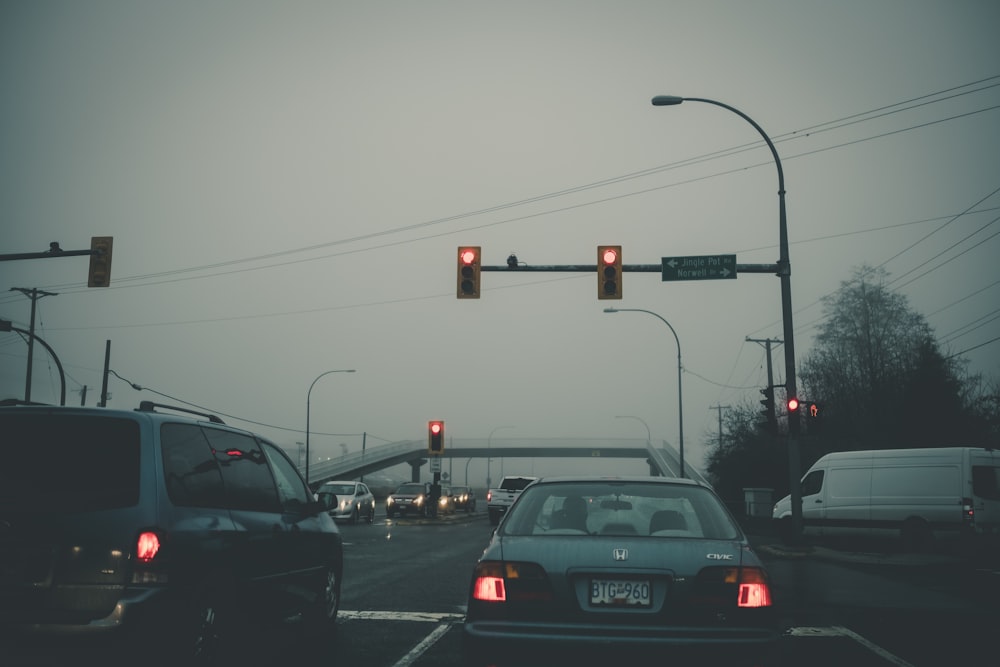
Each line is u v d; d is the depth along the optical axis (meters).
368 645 8.11
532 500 6.00
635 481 6.20
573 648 4.84
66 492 5.70
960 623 9.79
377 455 93.25
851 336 59.28
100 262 21.98
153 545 5.60
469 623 5.12
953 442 36.50
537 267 20.97
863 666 7.44
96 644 5.34
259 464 7.53
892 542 21.77
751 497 35.88
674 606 4.98
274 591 7.25
